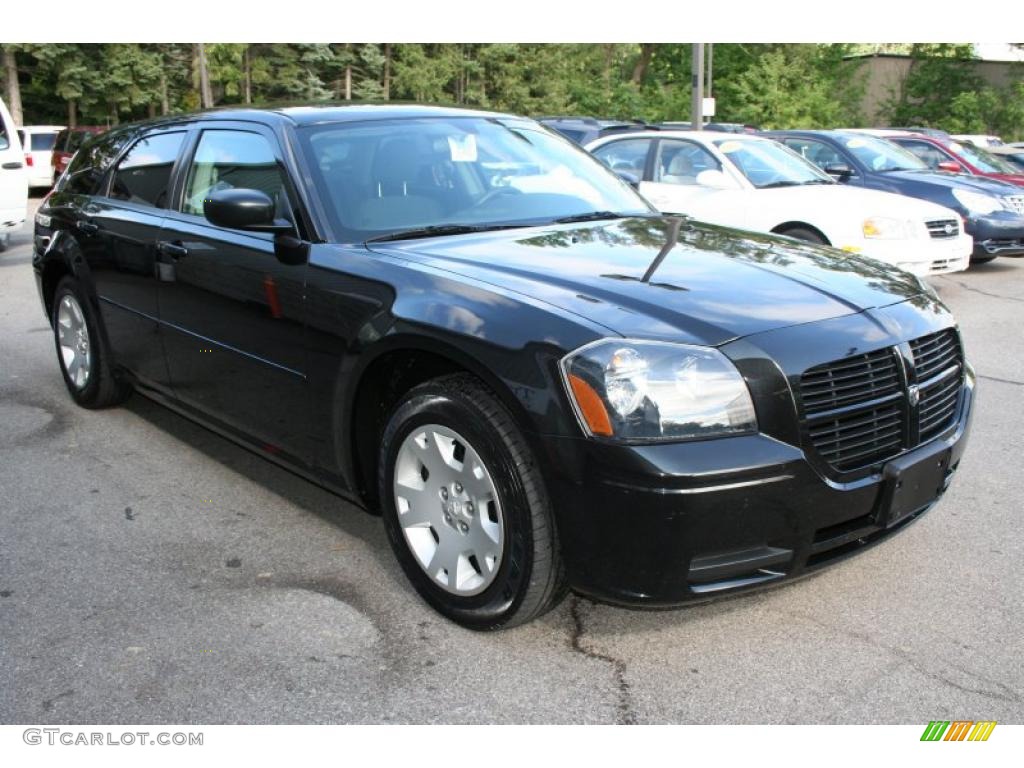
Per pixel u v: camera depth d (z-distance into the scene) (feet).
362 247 11.04
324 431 11.10
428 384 9.70
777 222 27.02
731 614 10.20
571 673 9.15
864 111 156.35
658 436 8.22
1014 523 12.44
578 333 8.59
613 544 8.41
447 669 9.21
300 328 11.11
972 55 147.54
